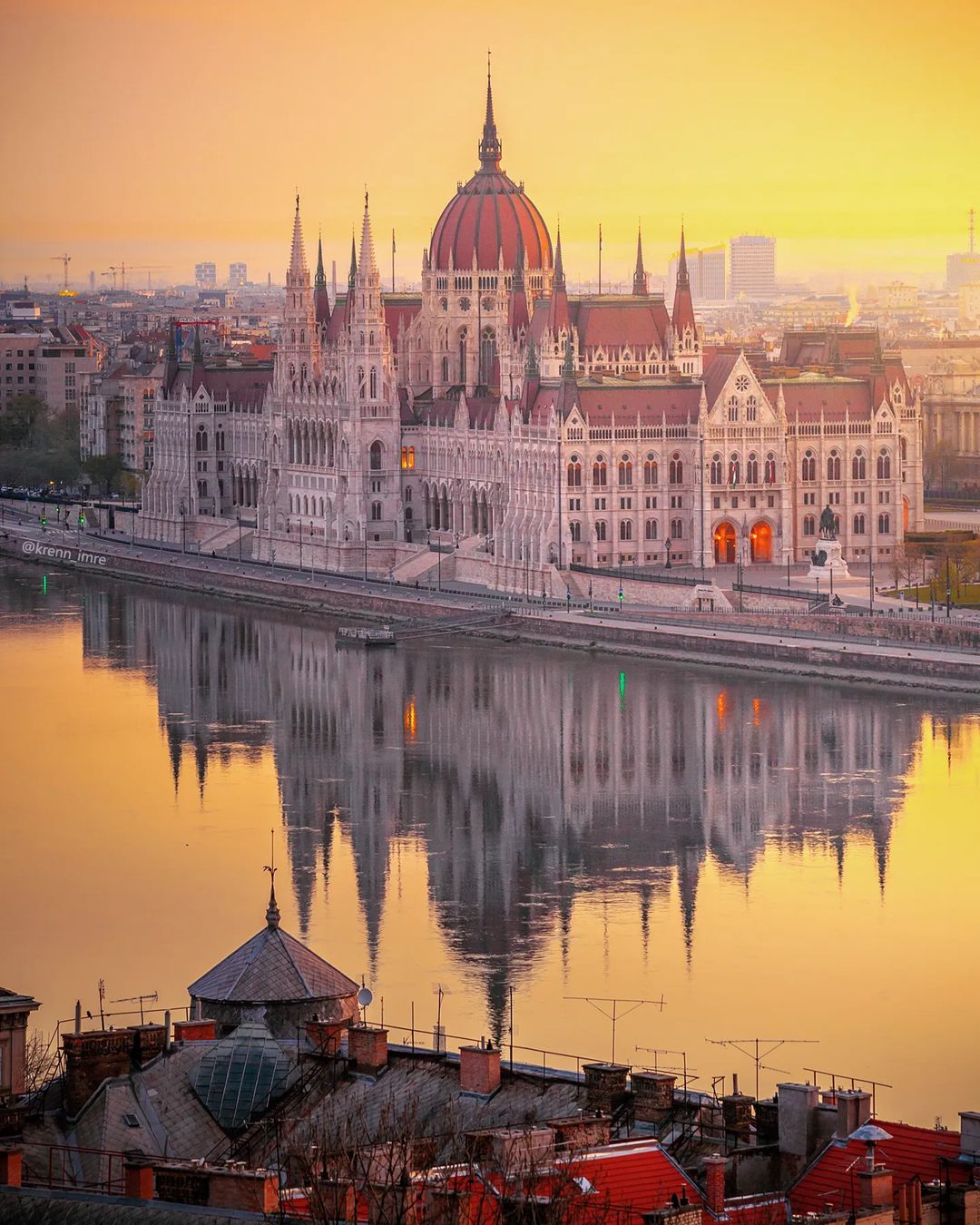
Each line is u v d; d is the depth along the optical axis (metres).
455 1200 156.25
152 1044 198.25
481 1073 195.62
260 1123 191.00
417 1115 192.38
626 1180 170.25
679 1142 188.88
